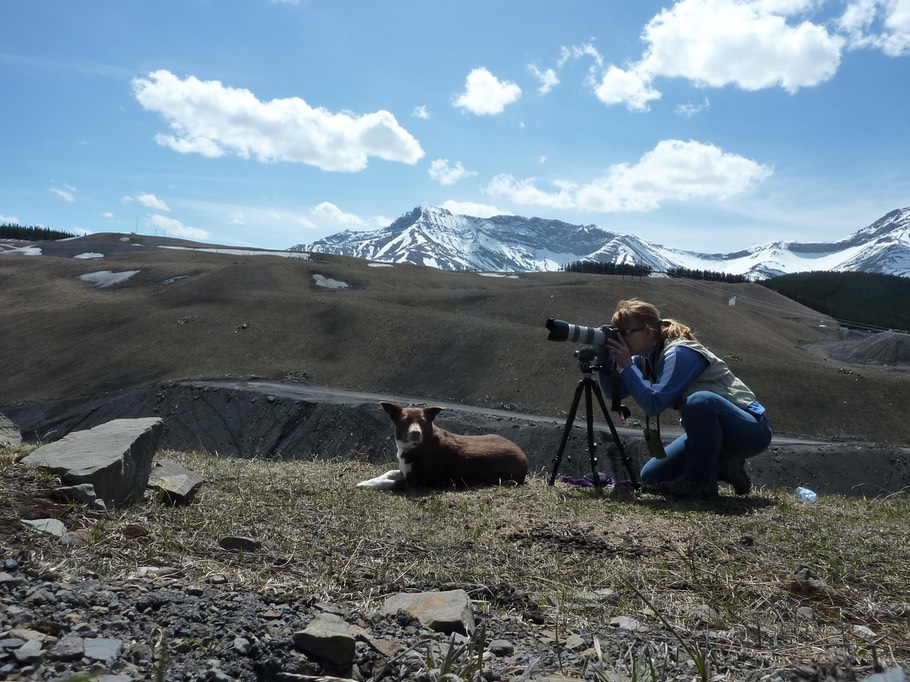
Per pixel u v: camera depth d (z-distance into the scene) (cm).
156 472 602
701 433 729
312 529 518
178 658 236
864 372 7144
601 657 270
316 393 5588
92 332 8038
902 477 4484
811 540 537
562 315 8875
